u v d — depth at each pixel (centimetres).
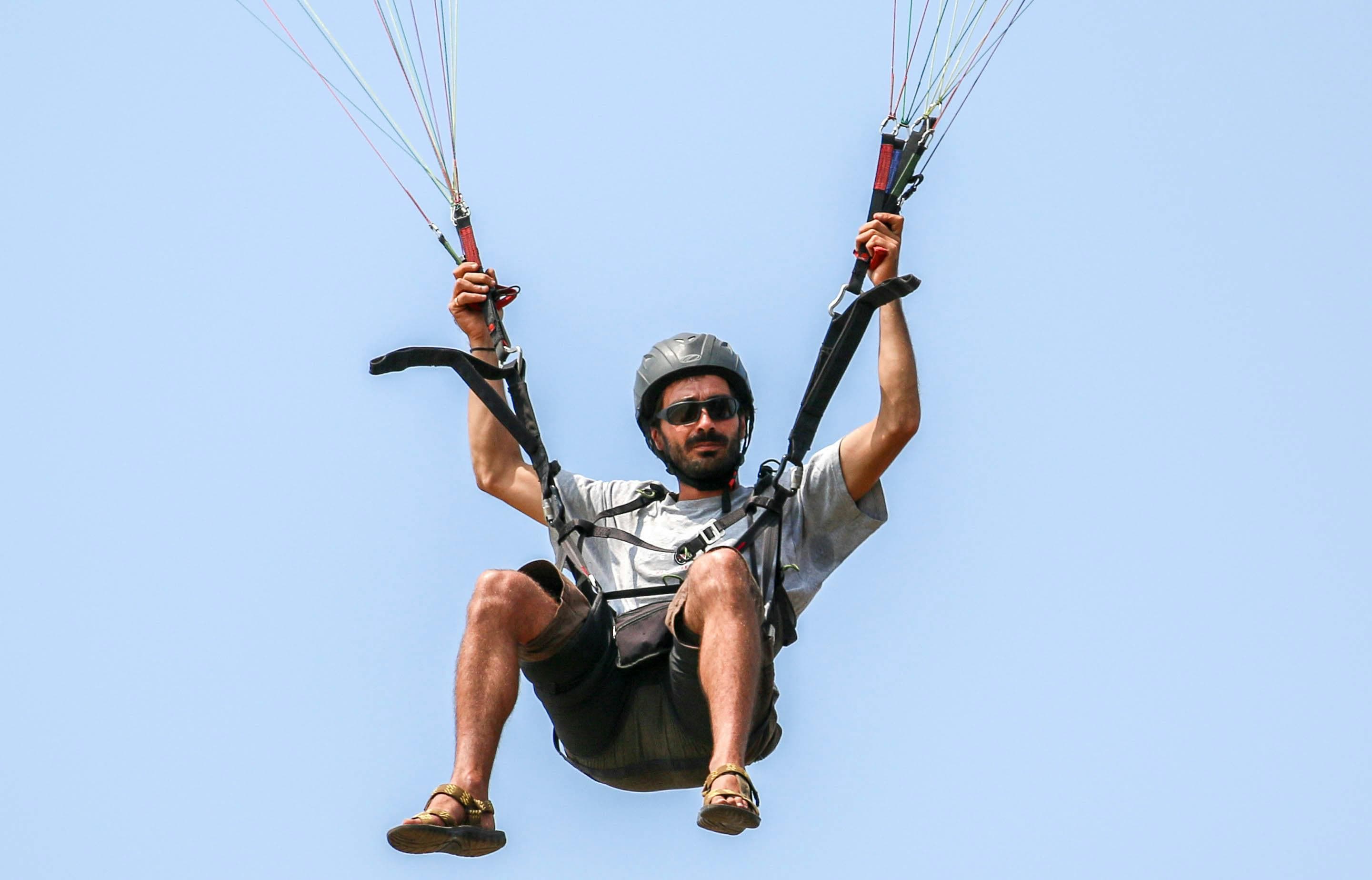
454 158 3369
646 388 3281
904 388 3105
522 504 3366
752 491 3259
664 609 3083
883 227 3173
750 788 2700
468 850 2758
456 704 2850
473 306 3347
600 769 3180
